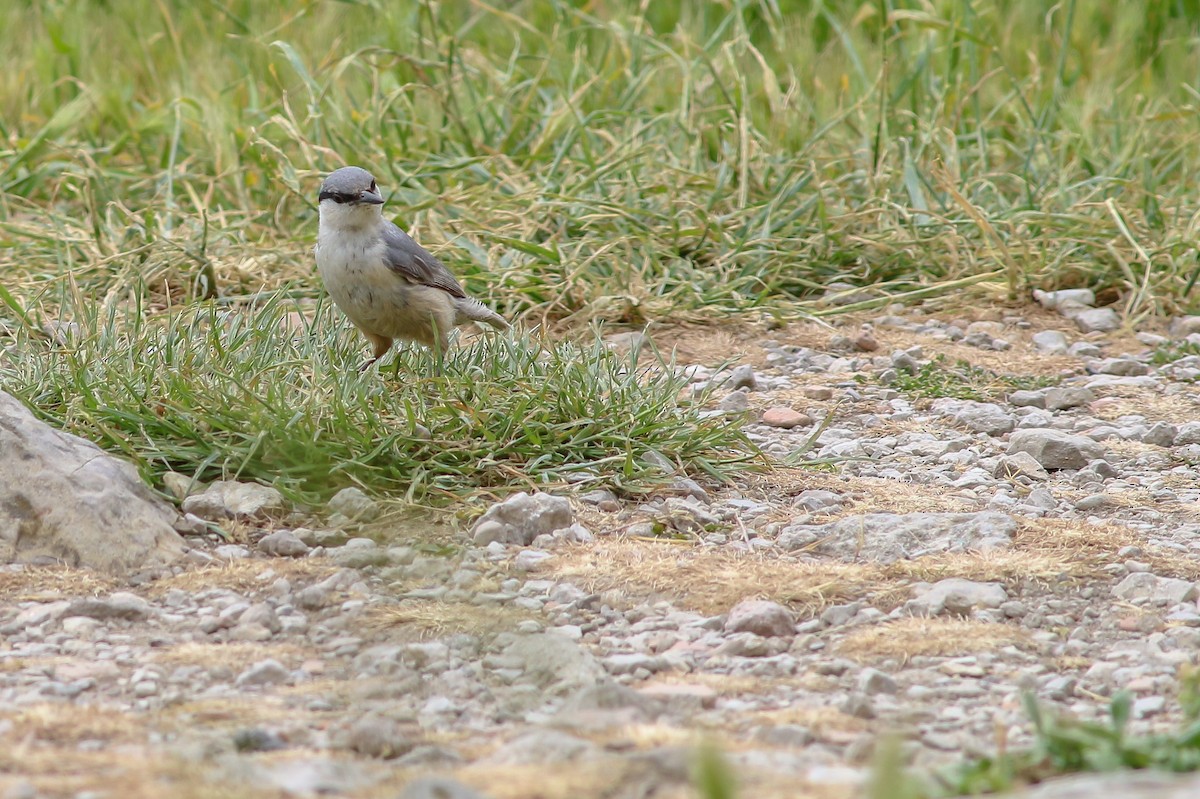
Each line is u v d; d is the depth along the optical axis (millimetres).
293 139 17594
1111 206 15906
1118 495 10352
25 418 9195
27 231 16250
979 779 5465
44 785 5574
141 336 11781
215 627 7836
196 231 16125
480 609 8109
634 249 16219
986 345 14711
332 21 21453
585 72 20109
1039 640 7723
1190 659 7402
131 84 20953
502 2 23531
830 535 9359
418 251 11523
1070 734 5789
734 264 16016
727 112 19219
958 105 19062
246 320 12141
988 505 10094
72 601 7969
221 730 6414
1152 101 20016
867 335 14891
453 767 5949
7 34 22672
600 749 6059
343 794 5566
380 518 9453
